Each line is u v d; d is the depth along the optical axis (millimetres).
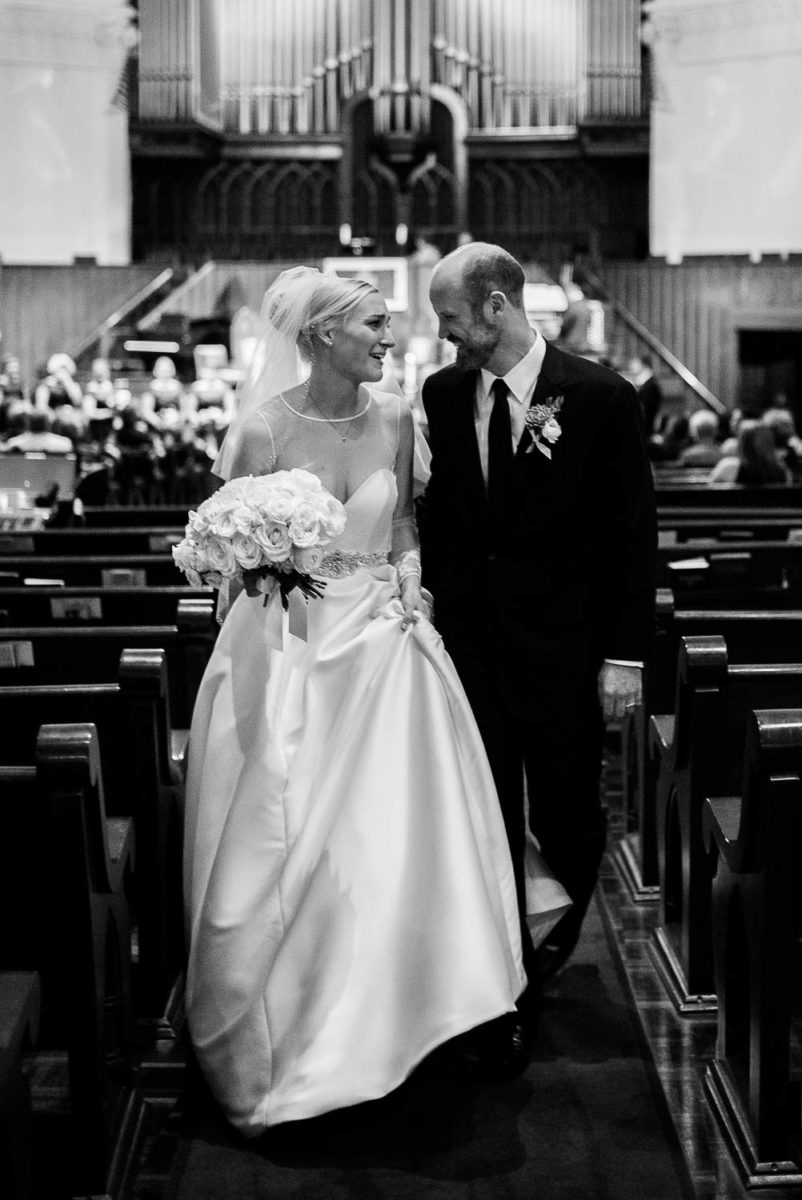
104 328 19219
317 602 3678
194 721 3725
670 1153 3340
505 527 3746
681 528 6996
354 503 3695
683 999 4098
